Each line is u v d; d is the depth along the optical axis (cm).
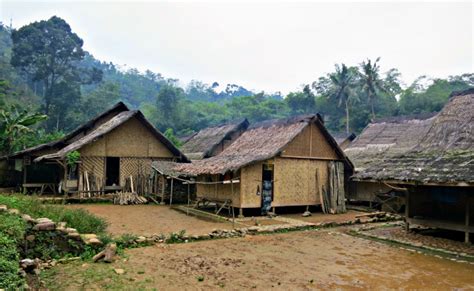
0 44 7169
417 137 2231
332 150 1895
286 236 1214
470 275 820
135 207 1833
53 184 2161
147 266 801
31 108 4462
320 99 5856
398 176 1178
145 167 2252
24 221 814
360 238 1216
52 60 5341
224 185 1684
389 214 1683
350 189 2206
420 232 1330
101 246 907
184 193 2094
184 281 713
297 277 766
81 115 5266
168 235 1086
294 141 1744
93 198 1948
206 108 6925
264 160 1591
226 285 701
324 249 1038
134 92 9331
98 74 6222
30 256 795
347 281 752
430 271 845
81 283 673
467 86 5316
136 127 2241
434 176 1080
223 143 3016
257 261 882
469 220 1229
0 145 2630
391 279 776
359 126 5056
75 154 1898
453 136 1305
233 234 1183
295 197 1736
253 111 6550
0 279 537
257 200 1619
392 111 5028
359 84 4812
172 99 6006
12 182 2512
